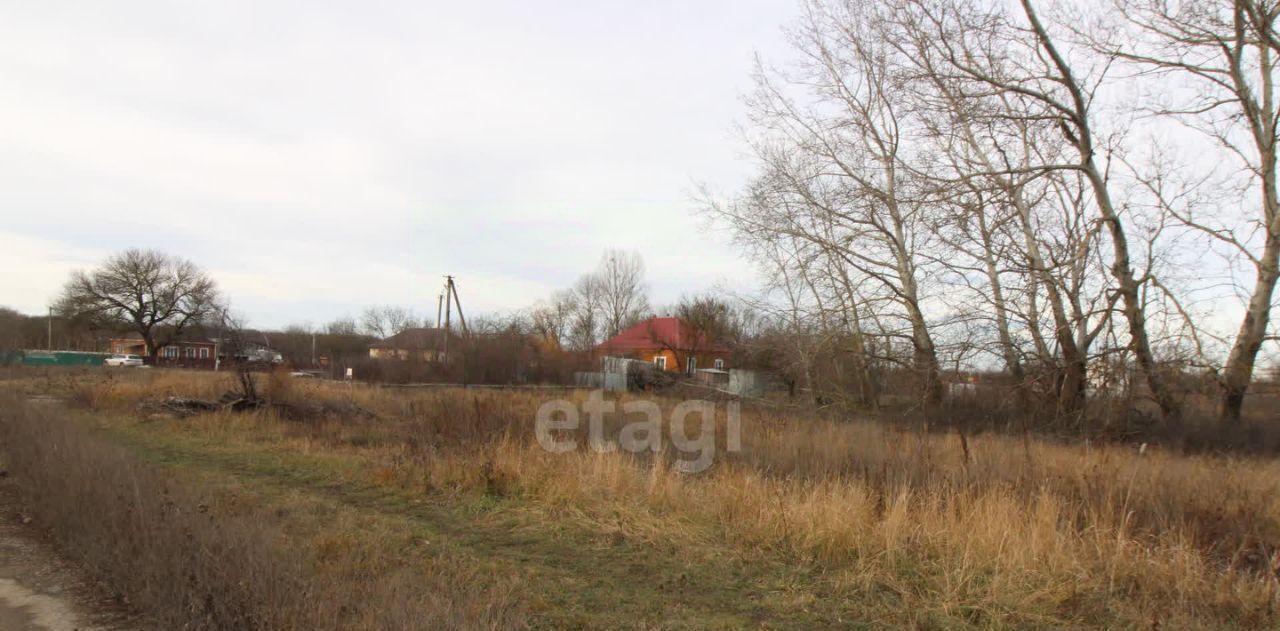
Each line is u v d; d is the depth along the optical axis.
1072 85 17.41
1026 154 18.61
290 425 16.08
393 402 22.48
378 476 9.64
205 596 4.23
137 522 5.38
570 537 7.00
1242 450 14.78
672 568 6.09
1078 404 16.88
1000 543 5.86
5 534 6.65
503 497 8.53
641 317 63.31
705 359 47.16
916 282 19.91
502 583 5.52
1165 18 16.48
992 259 17.50
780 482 8.05
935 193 17.34
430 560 6.12
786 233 21.12
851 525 6.44
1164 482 7.97
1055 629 4.84
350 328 89.19
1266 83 16.80
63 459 7.66
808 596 5.40
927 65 17.84
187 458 11.70
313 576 4.89
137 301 66.12
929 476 8.23
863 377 20.45
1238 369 16.62
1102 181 17.36
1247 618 4.80
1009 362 17.92
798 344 20.86
